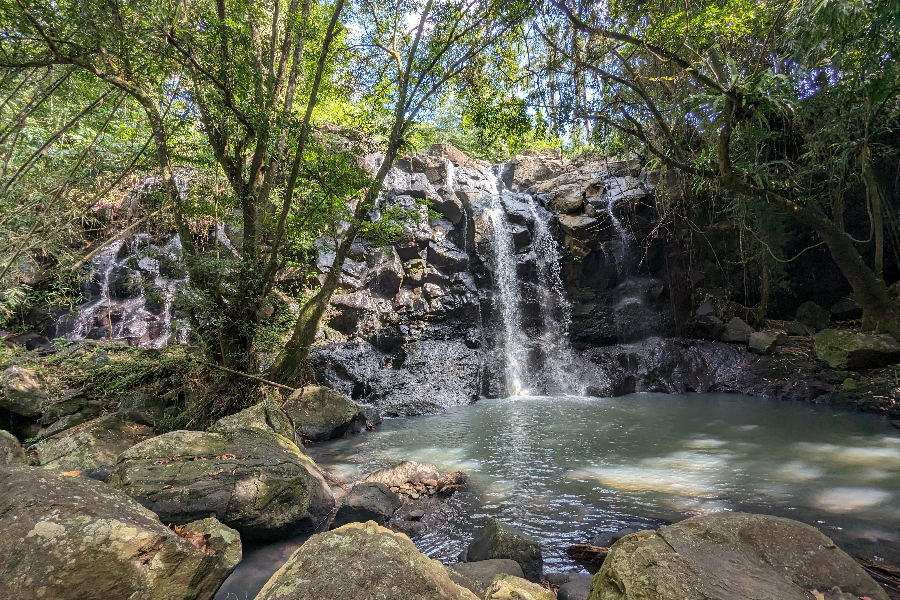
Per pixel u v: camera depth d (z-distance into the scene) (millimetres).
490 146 9453
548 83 8070
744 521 2232
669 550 2043
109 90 7121
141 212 10578
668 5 7418
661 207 12570
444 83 9234
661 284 13227
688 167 8469
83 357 8984
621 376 11719
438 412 10250
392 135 9094
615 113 8617
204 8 7086
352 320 11898
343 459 6836
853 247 9789
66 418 6941
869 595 1886
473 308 12953
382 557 2055
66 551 2307
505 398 11672
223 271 7539
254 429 5965
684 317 12992
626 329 12852
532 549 3688
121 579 2355
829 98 8602
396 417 9914
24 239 7156
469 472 6145
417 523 4617
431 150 17203
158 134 7484
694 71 7133
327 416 8070
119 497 2875
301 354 8688
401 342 12000
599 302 13164
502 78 8727
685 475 5699
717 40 8328
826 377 9758
